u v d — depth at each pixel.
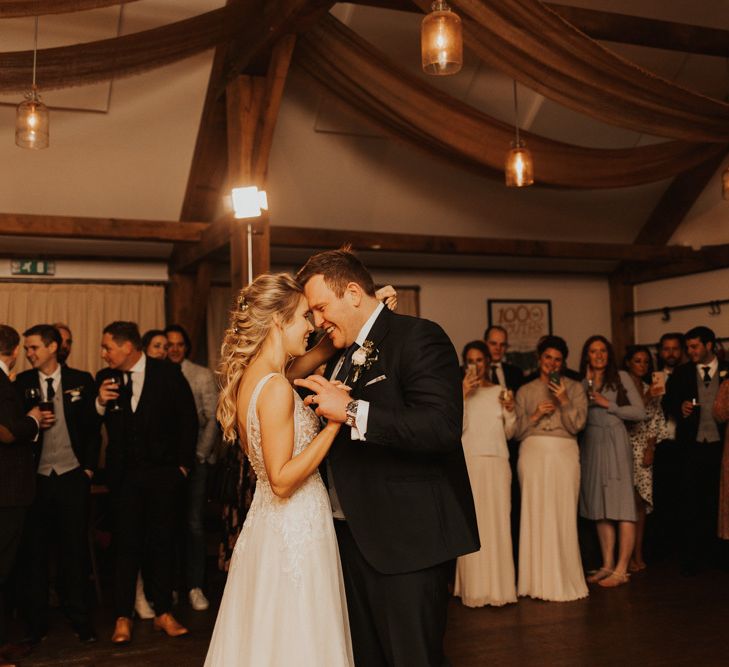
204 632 4.35
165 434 4.29
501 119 6.59
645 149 6.24
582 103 4.46
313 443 2.17
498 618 4.45
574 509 4.89
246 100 5.43
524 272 8.79
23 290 7.05
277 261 7.81
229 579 2.36
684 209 7.95
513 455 5.58
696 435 5.55
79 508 4.23
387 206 7.23
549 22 3.96
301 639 2.16
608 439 5.15
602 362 5.18
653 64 6.55
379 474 2.23
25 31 4.95
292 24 4.54
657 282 8.59
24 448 3.86
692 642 3.98
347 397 2.14
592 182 6.24
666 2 5.93
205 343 7.68
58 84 4.60
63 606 4.35
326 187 6.89
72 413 4.23
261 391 2.22
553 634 4.15
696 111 4.70
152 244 7.21
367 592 2.26
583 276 9.04
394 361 2.24
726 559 5.76
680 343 6.65
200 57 5.46
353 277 2.34
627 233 8.35
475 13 3.87
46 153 5.90
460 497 2.27
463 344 8.50
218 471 5.06
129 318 7.35
